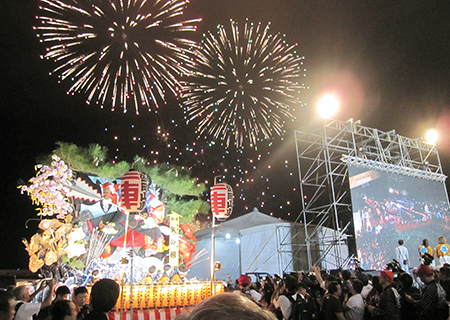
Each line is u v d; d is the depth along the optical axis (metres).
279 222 16.28
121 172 11.16
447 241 17.52
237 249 16.59
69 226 8.89
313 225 16.66
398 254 12.46
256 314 0.82
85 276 9.04
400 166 17.22
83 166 10.20
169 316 7.66
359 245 14.45
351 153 16.30
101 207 9.89
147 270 9.81
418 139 18.94
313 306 5.19
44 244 8.53
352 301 4.98
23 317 4.15
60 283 8.21
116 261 9.80
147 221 10.26
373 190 15.86
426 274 4.98
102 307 3.13
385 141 18.55
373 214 15.38
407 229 16.23
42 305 4.34
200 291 8.55
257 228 16.48
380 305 4.79
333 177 20.42
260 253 16.03
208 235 16.39
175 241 10.77
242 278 6.83
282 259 15.71
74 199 9.66
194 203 13.48
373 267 14.48
